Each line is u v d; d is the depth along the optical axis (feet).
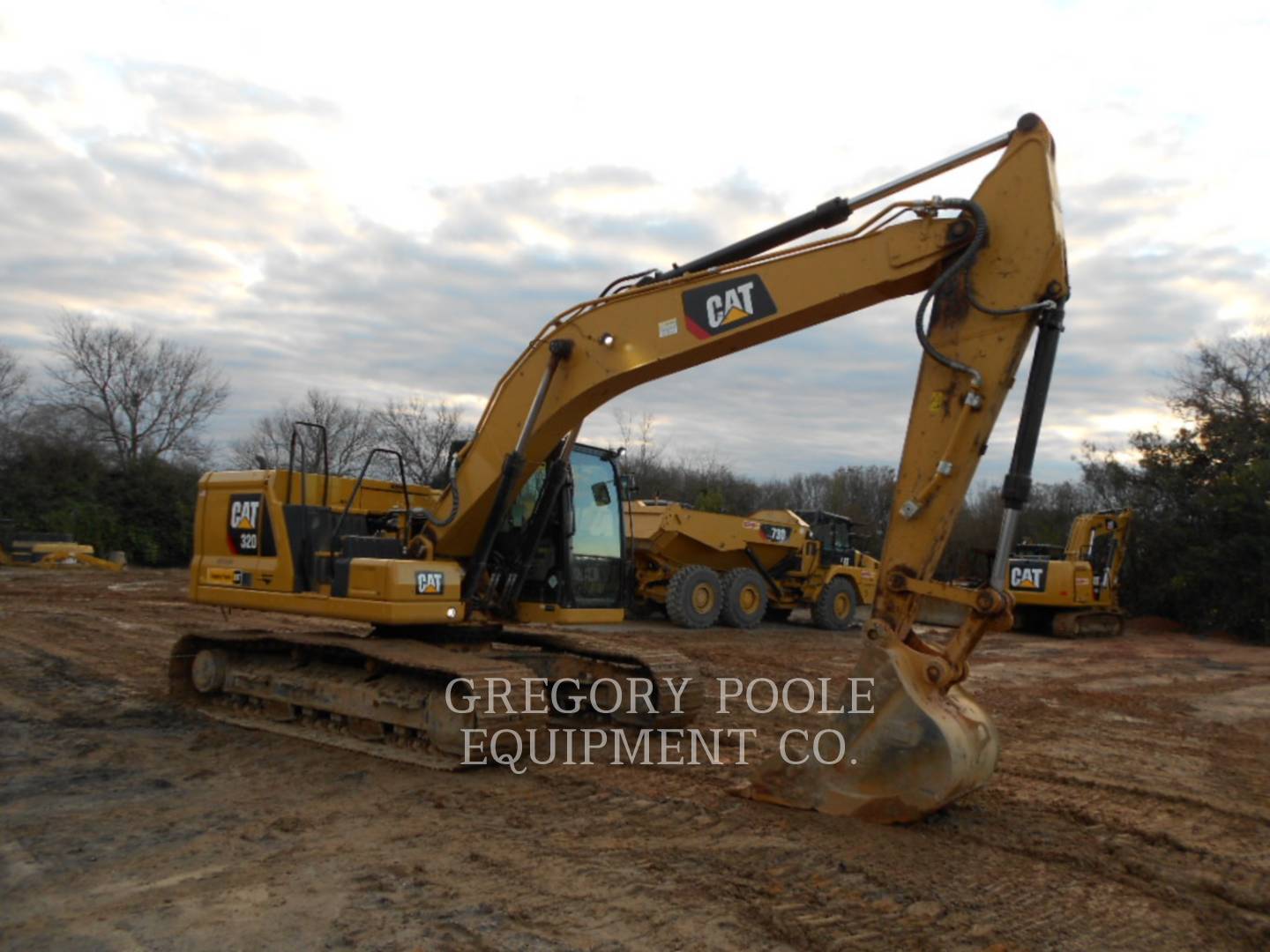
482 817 18.43
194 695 30.22
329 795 19.93
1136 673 47.57
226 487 28.12
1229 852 17.92
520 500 26.48
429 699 22.70
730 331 20.02
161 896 14.28
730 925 13.50
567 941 12.85
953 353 17.28
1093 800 21.35
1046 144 16.98
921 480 17.54
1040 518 109.40
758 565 61.41
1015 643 63.36
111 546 118.52
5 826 17.54
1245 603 74.02
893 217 18.22
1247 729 32.04
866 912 14.06
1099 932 13.80
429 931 13.09
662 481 142.20
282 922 13.34
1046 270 16.71
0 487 114.42
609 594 29.09
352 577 23.67
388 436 137.49
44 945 12.56
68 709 28.86
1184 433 86.02
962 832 18.02
